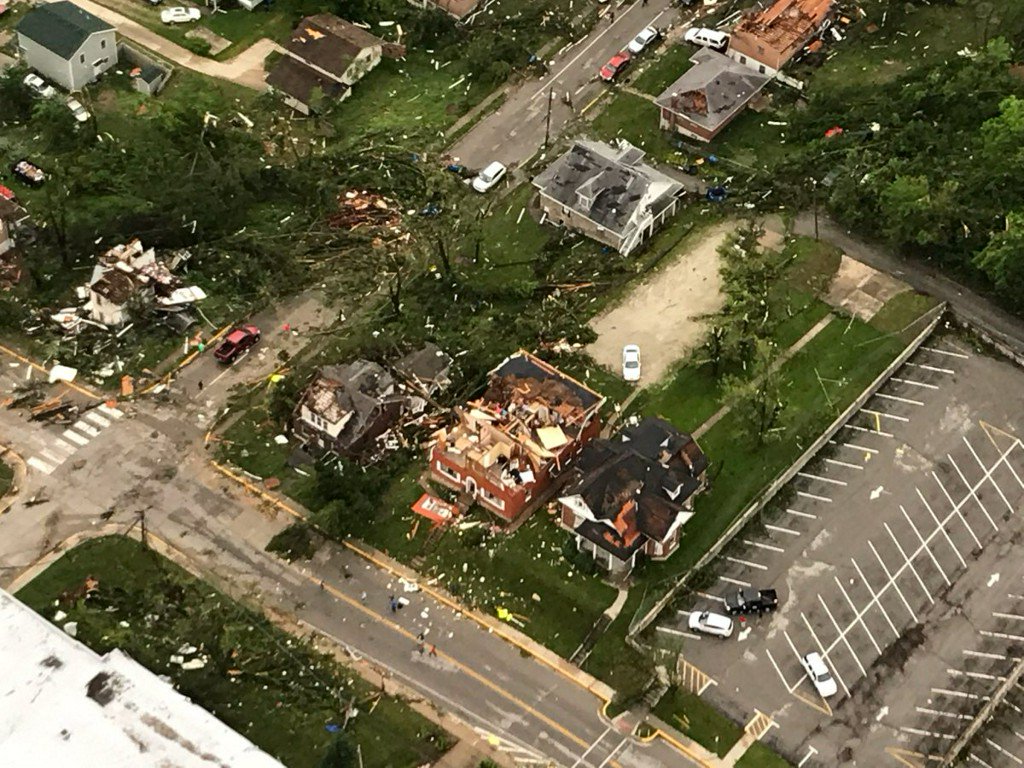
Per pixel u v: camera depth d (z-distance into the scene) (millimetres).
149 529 103750
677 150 134125
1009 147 122750
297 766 90812
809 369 115125
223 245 124000
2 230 120812
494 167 130875
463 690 95250
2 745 87062
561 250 125312
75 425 110375
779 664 96938
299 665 95812
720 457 108625
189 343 116812
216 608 98625
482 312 119688
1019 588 101875
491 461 102312
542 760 91875
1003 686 96188
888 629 99125
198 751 87312
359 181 130875
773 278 121312
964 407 113000
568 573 101250
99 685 90250
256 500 105812
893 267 123375
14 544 102438
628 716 93938
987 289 121375
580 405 106812
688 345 116875
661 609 99438
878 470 108500
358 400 108000
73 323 117562
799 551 103312
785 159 131625
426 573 101688
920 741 93375
